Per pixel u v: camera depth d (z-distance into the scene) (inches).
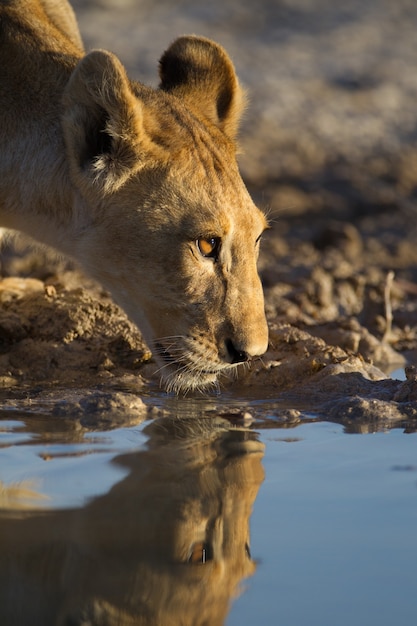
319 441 346.6
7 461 315.6
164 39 1155.3
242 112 457.4
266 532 261.9
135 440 343.3
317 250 743.1
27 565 240.5
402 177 922.1
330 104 1058.1
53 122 417.1
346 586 230.8
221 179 406.0
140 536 258.1
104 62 382.9
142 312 413.4
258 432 357.7
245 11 1255.5
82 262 422.0
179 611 220.2
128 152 396.5
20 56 426.6
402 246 748.0
